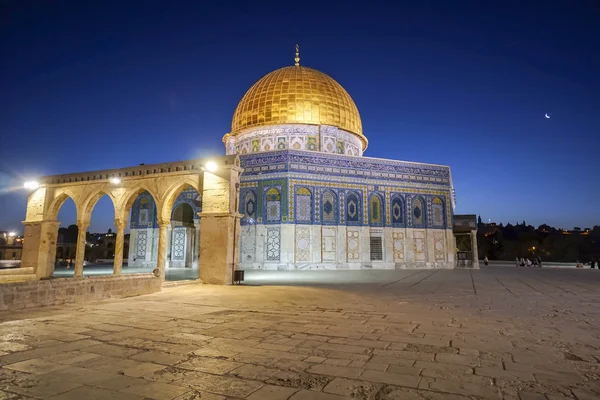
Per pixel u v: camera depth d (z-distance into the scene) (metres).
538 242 69.19
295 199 24.61
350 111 31.27
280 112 29.59
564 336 6.11
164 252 16.34
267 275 19.45
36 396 3.72
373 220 26.31
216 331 6.51
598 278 17.95
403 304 9.57
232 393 3.79
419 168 27.91
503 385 3.98
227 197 15.23
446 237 27.64
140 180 17.30
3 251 50.59
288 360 4.85
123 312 8.45
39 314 8.27
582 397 3.68
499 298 10.73
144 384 4.04
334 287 13.60
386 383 4.04
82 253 18.17
